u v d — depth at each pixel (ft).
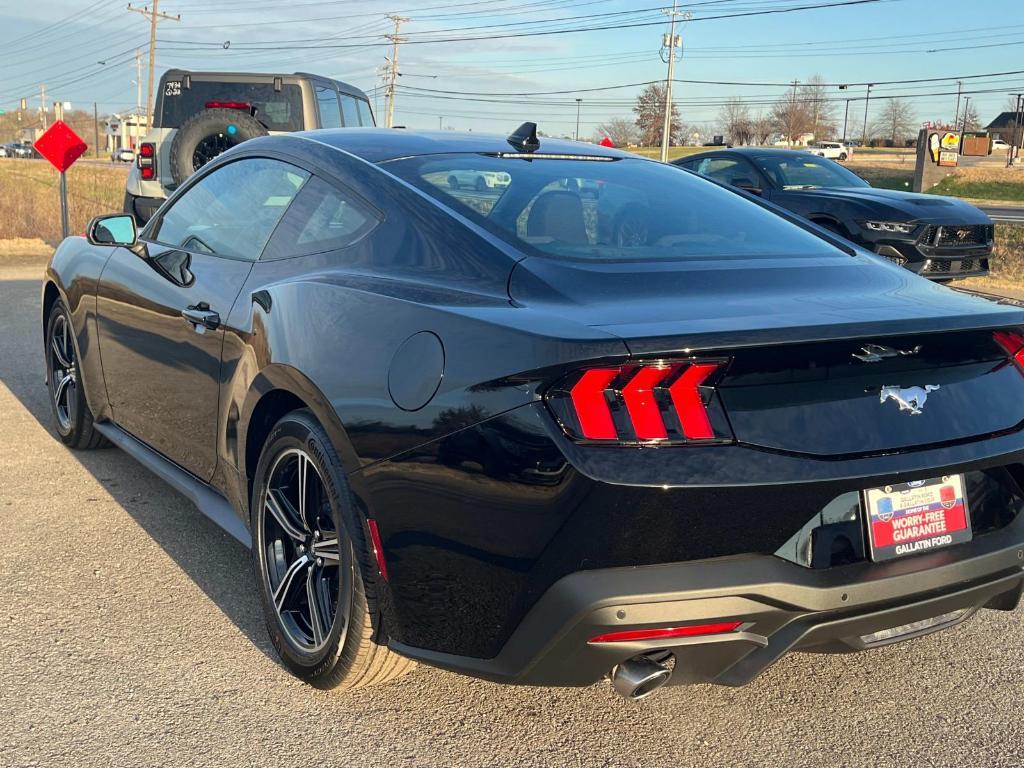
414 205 8.91
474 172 9.65
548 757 7.92
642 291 7.63
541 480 6.55
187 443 11.37
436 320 7.54
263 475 9.24
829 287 8.21
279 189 10.68
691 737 8.29
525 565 6.74
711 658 6.99
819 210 33.27
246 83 35.01
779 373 6.86
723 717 8.63
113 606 10.36
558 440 6.48
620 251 8.52
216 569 11.39
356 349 8.04
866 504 7.09
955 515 7.55
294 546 9.20
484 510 6.91
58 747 7.79
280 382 8.84
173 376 11.41
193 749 7.83
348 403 7.90
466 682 9.09
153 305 11.75
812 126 315.58
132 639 9.65
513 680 7.11
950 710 8.78
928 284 8.93
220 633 9.84
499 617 6.99
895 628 8.05
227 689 8.79
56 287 15.44
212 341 10.35
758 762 7.93
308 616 9.10
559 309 7.25
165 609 10.32
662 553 6.57
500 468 6.75
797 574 6.86
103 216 12.83
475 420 6.92
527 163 10.18
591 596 6.54
